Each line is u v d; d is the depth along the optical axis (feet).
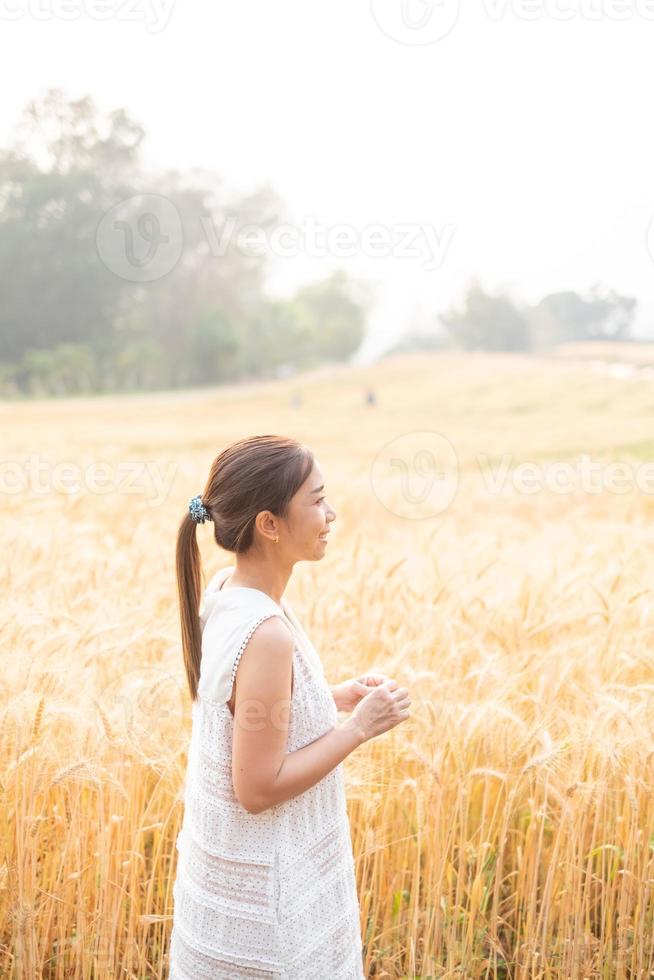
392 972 9.13
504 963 9.27
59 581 13.30
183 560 6.79
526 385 103.14
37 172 135.44
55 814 9.09
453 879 9.88
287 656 5.98
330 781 6.69
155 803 9.93
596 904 9.37
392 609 12.60
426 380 118.01
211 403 113.91
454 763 9.68
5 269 140.97
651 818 8.82
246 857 6.29
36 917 8.73
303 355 173.78
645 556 17.47
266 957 6.31
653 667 10.18
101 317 150.71
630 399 88.53
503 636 11.96
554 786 9.16
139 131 135.13
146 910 9.04
